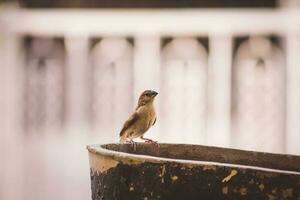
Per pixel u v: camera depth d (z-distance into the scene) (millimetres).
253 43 14461
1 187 14836
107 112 14609
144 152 4547
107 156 3822
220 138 14266
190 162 3602
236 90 14445
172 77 14500
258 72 14406
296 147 14133
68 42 14781
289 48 14266
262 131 14297
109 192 3826
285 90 14273
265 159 4609
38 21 14781
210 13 14469
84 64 14719
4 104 14781
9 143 14781
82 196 14812
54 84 14812
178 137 14328
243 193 3553
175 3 14867
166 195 3639
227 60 14438
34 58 14875
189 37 14578
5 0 14875
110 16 14633
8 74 14781
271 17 14383
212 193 3580
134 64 14602
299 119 14117
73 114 14703
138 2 14914
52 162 14836
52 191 14773
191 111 14375
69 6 15016
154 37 14586
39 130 14820
